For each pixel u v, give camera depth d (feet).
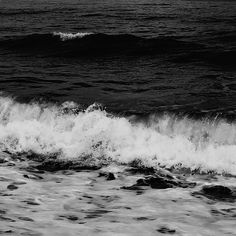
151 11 145.79
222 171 26.07
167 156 28.04
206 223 19.26
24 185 24.47
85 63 58.13
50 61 60.59
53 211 20.61
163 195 22.75
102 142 30.14
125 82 45.03
